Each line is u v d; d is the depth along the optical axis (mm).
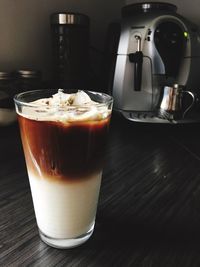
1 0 499
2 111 457
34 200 222
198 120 511
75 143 194
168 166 367
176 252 218
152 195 296
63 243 218
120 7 806
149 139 467
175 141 462
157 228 245
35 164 205
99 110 203
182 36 520
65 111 190
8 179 320
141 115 522
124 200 286
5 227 240
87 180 210
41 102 216
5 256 208
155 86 536
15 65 558
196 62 544
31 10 559
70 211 212
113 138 464
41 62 615
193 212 269
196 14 688
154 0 734
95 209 234
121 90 534
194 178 337
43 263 203
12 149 406
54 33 553
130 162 375
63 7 625
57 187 206
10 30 530
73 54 564
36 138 193
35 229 239
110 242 227
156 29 505
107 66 634
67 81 578
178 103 515
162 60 523
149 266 202
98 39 750
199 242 230
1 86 465
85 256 211
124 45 520
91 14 705
